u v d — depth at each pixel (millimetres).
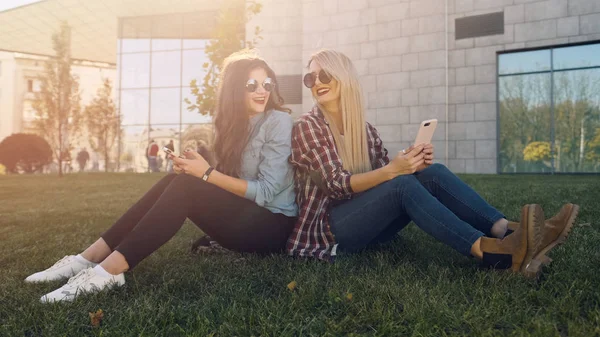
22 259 2900
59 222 4770
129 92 22641
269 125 2373
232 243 2371
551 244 2023
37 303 1859
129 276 2297
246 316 1685
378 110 15023
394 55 14773
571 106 13312
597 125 13039
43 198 7758
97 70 34656
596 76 13016
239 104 2369
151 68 22391
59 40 15805
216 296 1917
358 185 2215
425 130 2145
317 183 2350
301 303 1791
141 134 22422
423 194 2096
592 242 2701
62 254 3033
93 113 22062
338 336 1518
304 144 2340
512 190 6469
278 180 2307
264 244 2383
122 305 1831
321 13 15625
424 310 1645
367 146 2535
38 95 16641
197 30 22000
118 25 22672
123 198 7613
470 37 14117
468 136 14180
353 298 1797
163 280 2160
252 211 2277
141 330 1579
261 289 2051
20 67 34125
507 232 2145
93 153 25469
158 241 2037
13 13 21422
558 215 2010
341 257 2371
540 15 13359
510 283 1868
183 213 2131
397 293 1833
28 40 25312
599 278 1936
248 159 2385
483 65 13992
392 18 14758
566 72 13344
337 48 15453
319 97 2467
